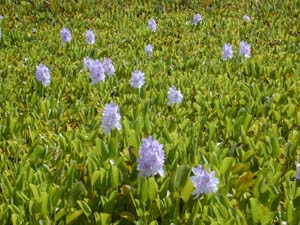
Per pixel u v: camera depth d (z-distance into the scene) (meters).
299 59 3.03
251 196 1.35
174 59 3.05
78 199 1.32
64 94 2.33
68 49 3.19
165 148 1.52
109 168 1.35
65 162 1.53
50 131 1.81
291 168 1.55
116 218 1.30
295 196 1.33
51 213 1.28
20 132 1.80
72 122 1.98
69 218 1.23
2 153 1.65
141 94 2.27
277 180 1.37
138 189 1.29
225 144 1.73
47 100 2.15
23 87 2.42
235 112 2.01
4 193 1.33
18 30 3.58
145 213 1.25
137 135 1.58
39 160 1.54
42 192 1.23
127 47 3.35
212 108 2.12
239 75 2.68
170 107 2.14
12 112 2.03
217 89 2.42
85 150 1.54
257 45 3.49
